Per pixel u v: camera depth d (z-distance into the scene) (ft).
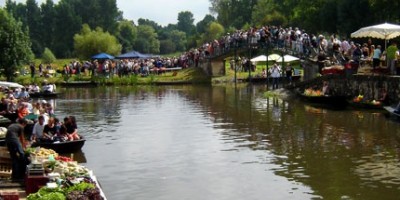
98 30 411.75
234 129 102.32
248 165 72.95
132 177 67.26
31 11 576.20
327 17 289.33
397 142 85.56
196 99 162.71
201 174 68.54
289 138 91.56
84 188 48.73
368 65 135.74
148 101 160.25
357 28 260.01
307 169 70.23
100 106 148.25
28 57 240.53
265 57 220.02
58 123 81.87
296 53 183.42
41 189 48.52
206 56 242.78
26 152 60.39
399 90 114.32
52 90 180.24
